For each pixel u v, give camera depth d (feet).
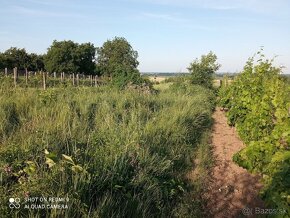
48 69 194.80
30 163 16.06
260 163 22.58
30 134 20.44
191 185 21.17
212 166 25.62
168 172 21.24
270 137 22.47
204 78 92.43
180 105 42.42
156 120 30.99
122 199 16.57
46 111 27.27
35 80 65.26
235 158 25.03
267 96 28.09
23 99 31.01
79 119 26.89
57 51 192.85
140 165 20.10
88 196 15.60
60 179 15.08
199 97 59.00
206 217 17.94
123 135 23.16
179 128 30.66
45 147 18.76
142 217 15.72
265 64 38.01
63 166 16.07
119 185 17.37
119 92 50.93
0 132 21.12
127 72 60.85
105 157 18.98
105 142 21.79
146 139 24.07
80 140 21.44
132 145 21.70
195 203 18.56
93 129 25.12
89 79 106.73
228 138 36.24
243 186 22.09
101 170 17.65
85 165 16.78
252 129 28.07
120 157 19.74
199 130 37.19
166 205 17.78
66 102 32.91
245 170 25.14
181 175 22.18
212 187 21.65
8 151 17.29
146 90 54.39
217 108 67.67
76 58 199.82
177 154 25.35
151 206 17.02
